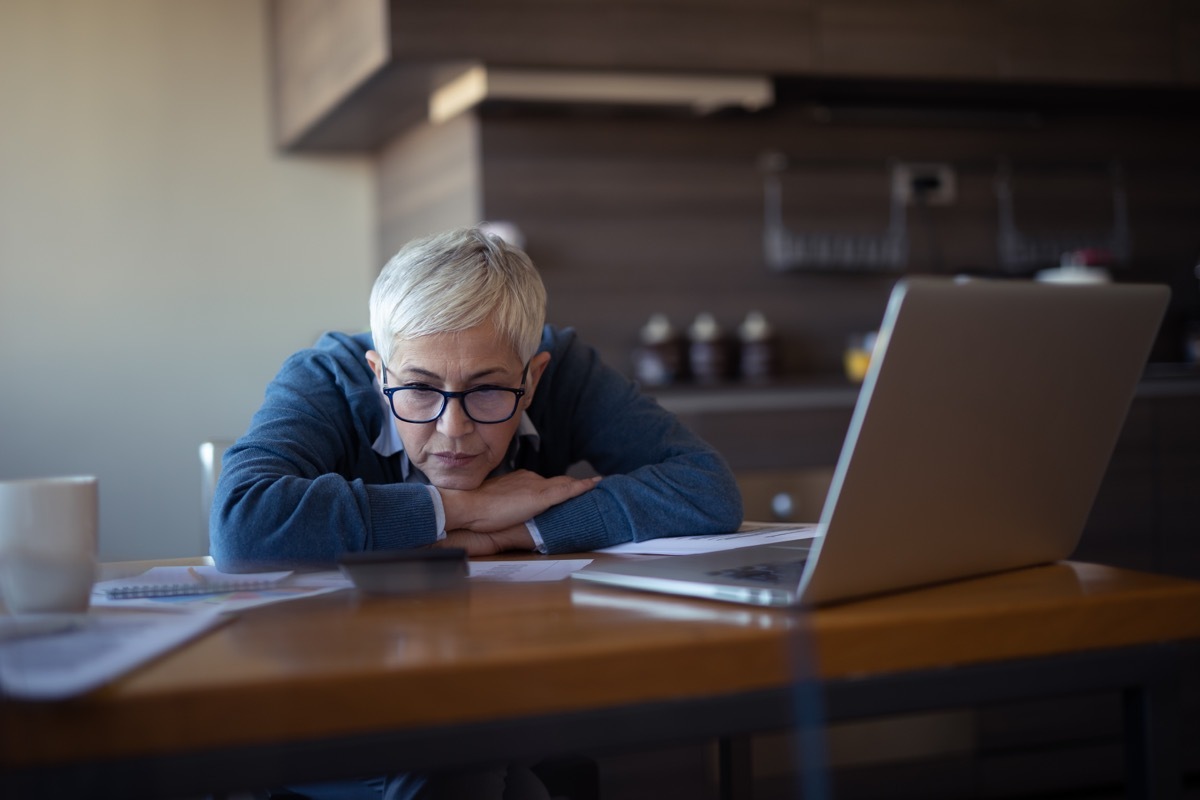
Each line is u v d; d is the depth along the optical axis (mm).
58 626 791
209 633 795
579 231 3064
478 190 2955
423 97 2973
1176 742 878
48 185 3268
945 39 3055
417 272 1222
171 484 3359
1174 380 3049
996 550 978
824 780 772
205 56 3404
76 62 3291
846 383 2988
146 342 3344
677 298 3160
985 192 3430
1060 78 3145
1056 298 886
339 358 1462
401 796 1080
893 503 845
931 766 2730
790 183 3260
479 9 2684
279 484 1178
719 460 1394
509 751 705
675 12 2848
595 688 725
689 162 3168
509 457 1466
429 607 886
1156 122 3596
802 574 932
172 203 3371
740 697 759
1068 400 951
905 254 3355
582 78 2799
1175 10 3238
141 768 644
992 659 830
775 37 2920
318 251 3518
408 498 1205
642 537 1261
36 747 632
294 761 664
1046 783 2811
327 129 3246
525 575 1037
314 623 829
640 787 2480
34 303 3254
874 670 795
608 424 1556
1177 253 3609
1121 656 864
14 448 3232
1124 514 2980
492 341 1226
